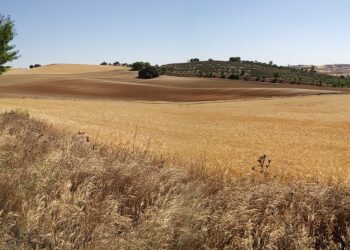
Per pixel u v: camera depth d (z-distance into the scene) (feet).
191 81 395.55
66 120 117.29
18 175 21.77
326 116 157.89
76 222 17.53
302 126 127.54
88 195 20.26
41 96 267.18
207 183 25.36
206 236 17.40
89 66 588.91
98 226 17.34
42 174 22.30
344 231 19.15
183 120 141.59
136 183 23.11
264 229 17.92
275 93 289.12
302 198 21.72
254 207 20.83
